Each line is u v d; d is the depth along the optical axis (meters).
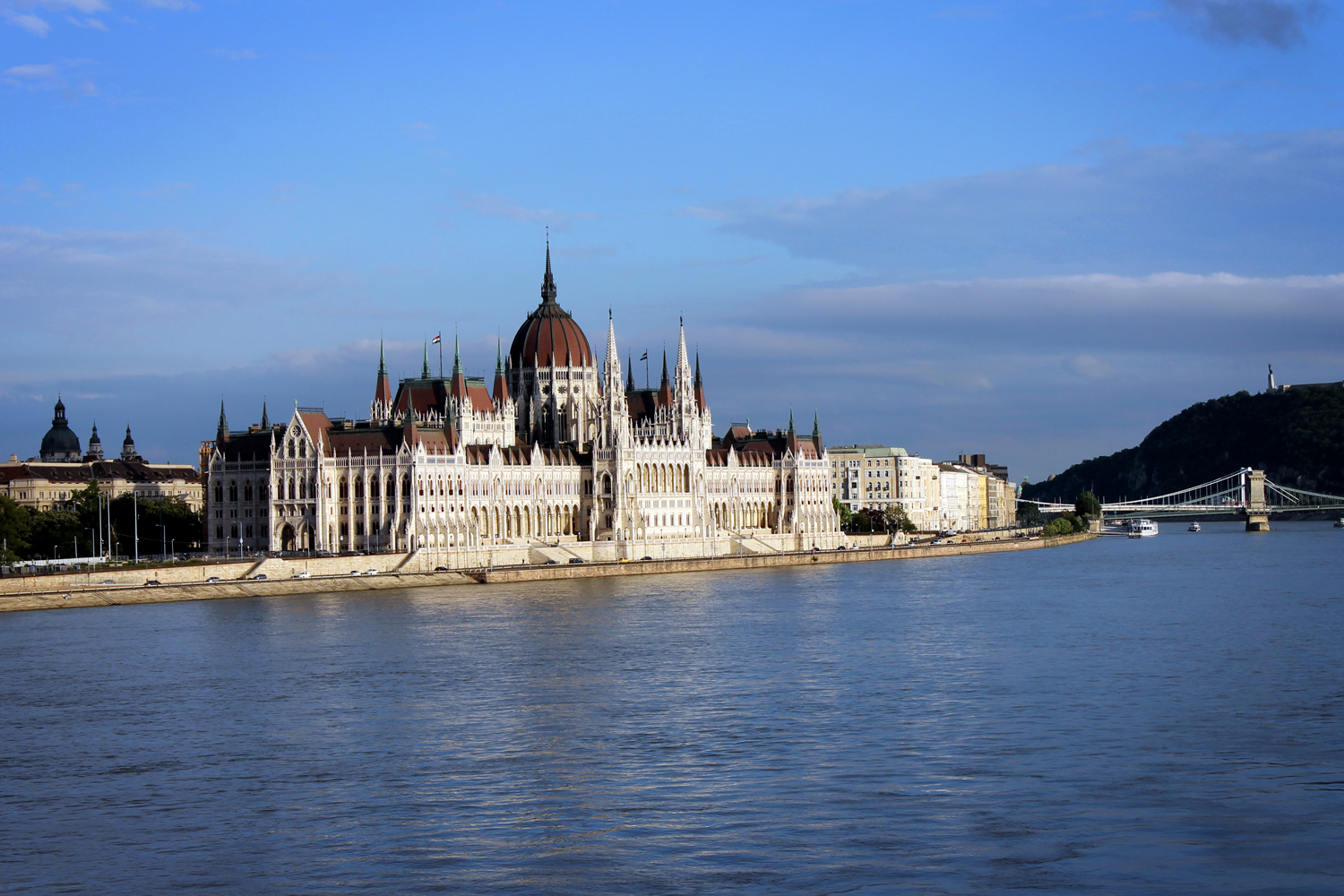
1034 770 122.94
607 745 135.00
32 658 199.12
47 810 115.38
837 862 98.06
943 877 94.62
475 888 94.50
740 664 186.25
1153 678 170.38
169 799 118.12
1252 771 121.62
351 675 180.12
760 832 105.25
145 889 95.75
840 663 186.38
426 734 141.62
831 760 127.62
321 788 120.56
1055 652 195.38
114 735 143.88
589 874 96.69
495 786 120.31
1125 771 122.25
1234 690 161.25
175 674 182.75
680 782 120.31
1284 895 90.31
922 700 157.25
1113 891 91.69
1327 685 163.25
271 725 147.75
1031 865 96.75
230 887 95.81
